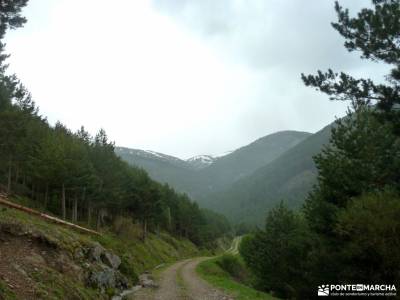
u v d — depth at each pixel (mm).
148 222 86562
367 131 22469
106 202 60594
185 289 29391
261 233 41844
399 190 18141
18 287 12727
